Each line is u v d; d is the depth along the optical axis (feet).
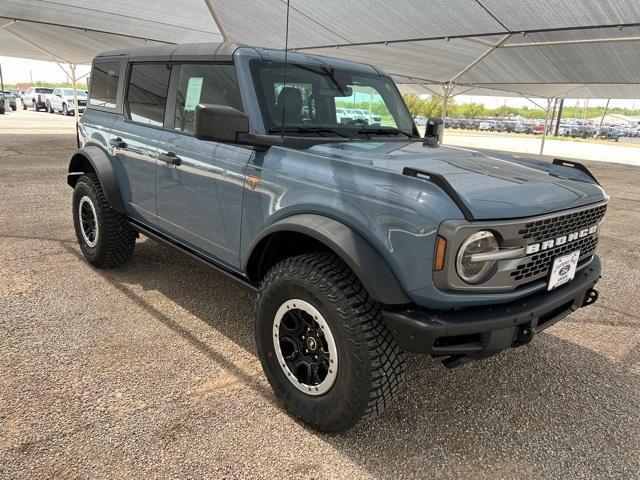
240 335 11.25
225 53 10.02
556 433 8.47
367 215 7.18
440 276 6.64
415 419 8.68
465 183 7.35
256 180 8.86
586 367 10.84
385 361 7.17
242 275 9.96
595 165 63.00
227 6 28.60
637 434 8.54
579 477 7.45
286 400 8.38
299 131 9.81
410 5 24.54
